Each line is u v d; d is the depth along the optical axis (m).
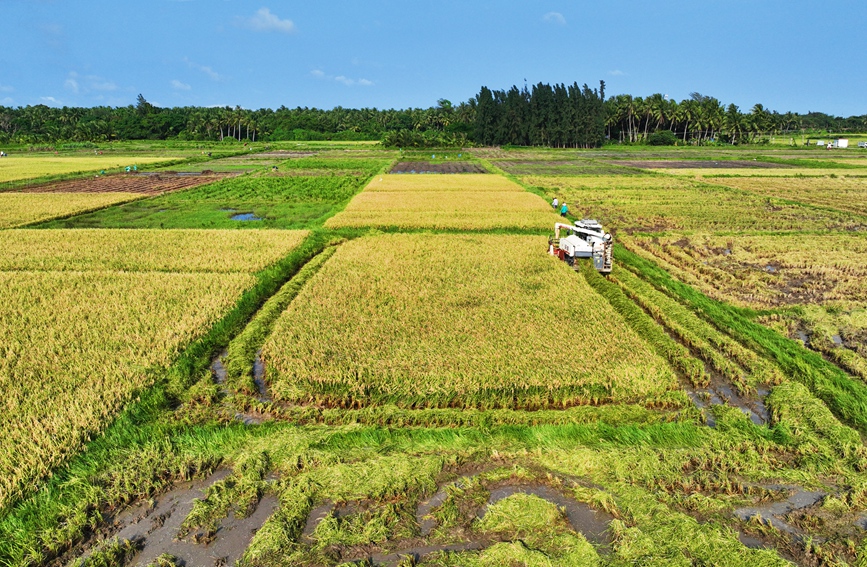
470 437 11.30
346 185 57.16
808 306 19.47
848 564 8.09
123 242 28.72
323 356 14.52
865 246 28.80
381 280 21.52
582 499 9.49
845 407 12.34
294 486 9.77
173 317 17.66
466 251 26.55
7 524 8.84
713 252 28.38
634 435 11.27
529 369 13.72
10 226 33.75
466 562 8.05
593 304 18.56
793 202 43.88
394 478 9.87
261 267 24.06
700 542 8.33
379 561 8.20
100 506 9.52
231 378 13.93
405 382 13.24
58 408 11.92
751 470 10.24
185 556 8.40
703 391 13.48
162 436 11.41
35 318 17.39
